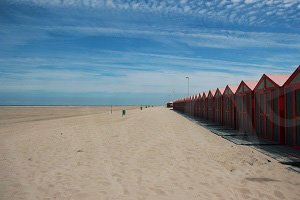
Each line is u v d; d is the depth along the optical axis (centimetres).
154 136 1747
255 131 1655
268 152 1134
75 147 1376
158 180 806
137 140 1582
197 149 1268
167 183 778
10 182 809
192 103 4156
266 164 959
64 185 772
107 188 741
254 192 696
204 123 2559
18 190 738
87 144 1464
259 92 1589
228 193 692
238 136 1648
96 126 2545
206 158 1077
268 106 1480
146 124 2677
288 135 1298
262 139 1508
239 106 1919
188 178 822
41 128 2480
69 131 2109
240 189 719
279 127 1354
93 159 1094
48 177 853
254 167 927
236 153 1126
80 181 805
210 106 2861
